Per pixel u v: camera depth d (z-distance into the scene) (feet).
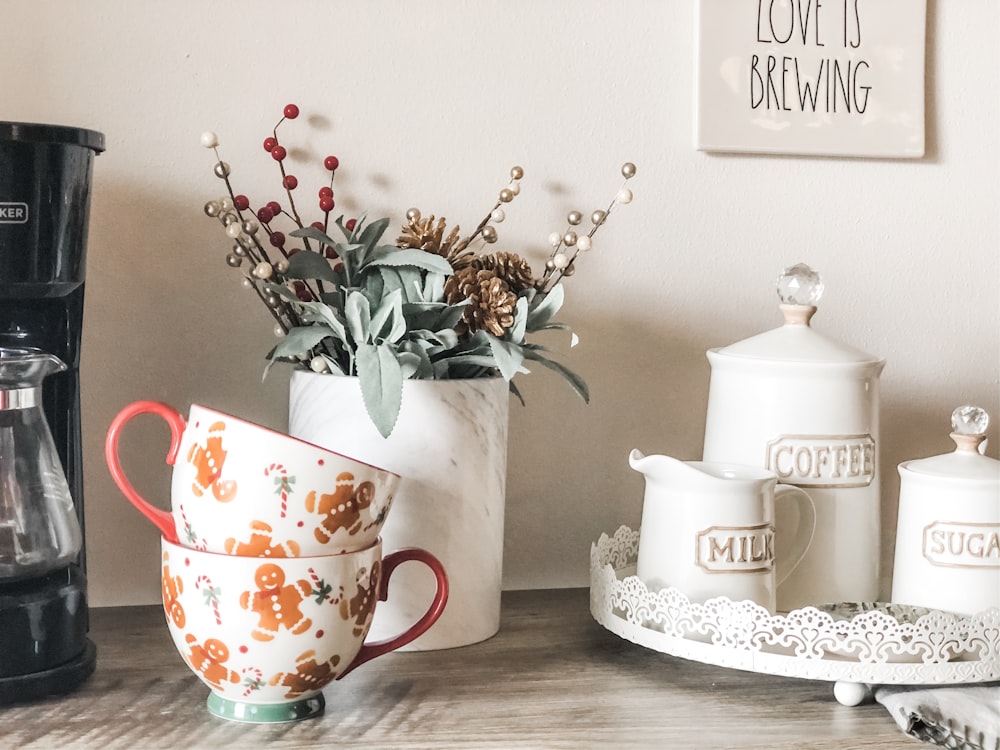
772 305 3.36
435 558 2.41
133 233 2.92
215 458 2.11
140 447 2.97
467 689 2.42
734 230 3.32
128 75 2.88
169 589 2.19
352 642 2.21
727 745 2.14
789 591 2.72
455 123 3.10
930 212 3.45
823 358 2.70
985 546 2.55
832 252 3.40
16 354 2.25
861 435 2.73
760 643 2.36
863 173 3.39
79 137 2.22
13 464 2.25
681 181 3.27
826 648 2.33
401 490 2.54
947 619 2.33
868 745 2.17
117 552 2.99
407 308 2.51
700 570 2.49
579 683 2.48
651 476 2.58
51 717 2.21
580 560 3.31
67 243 2.25
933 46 3.40
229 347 3.00
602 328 3.26
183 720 2.21
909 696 2.29
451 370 2.70
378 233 2.68
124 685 2.39
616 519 3.33
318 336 2.53
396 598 2.58
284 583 2.09
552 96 3.16
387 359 2.39
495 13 3.10
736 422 2.75
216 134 2.94
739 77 3.25
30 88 2.82
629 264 3.26
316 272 2.63
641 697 2.40
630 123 3.22
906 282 3.45
